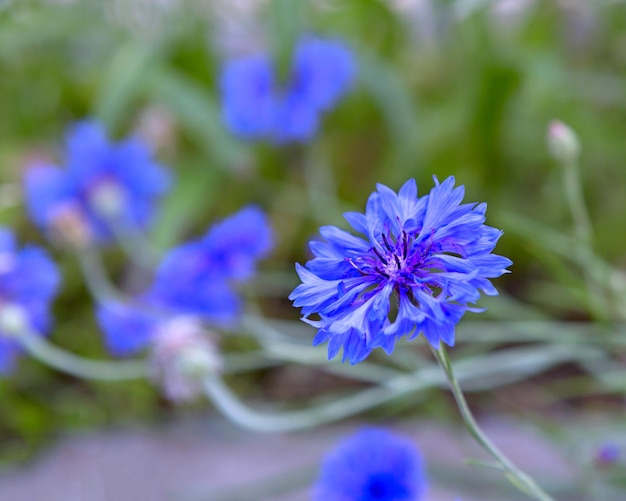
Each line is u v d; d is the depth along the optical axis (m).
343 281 0.37
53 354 0.53
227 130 0.60
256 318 0.52
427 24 0.65
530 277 0.59
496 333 0.53
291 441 0.53
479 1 0.59
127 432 0.54
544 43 0.65
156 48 0.62
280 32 0.57
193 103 0.61
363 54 0.61
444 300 0.36
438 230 0.37
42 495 0.52
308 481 0.48
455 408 0.54
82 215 0.54
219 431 0.54
